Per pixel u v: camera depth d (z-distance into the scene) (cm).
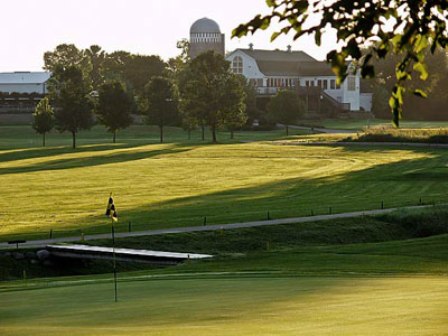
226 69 19788
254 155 15062
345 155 14675
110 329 2339
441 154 14275
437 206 7456
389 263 4825
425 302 2725
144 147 17188
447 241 5747
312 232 6712
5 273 5644
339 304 2748
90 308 2914
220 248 6244
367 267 4634
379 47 1102
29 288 3822
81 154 15650
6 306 3080
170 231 6525
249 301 2942
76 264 5900
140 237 6291
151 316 2627
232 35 1120
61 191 10025
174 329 2292
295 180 11006
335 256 5200
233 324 2373
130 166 13350
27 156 15300
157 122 19975
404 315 2431
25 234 6562
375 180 10712
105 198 9281
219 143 18250
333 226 6875
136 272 4741
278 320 2427
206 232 6488
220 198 9088
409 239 6425
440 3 1083
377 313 2492
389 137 16525
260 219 7100
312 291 3212
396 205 8000
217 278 3956
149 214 7700
